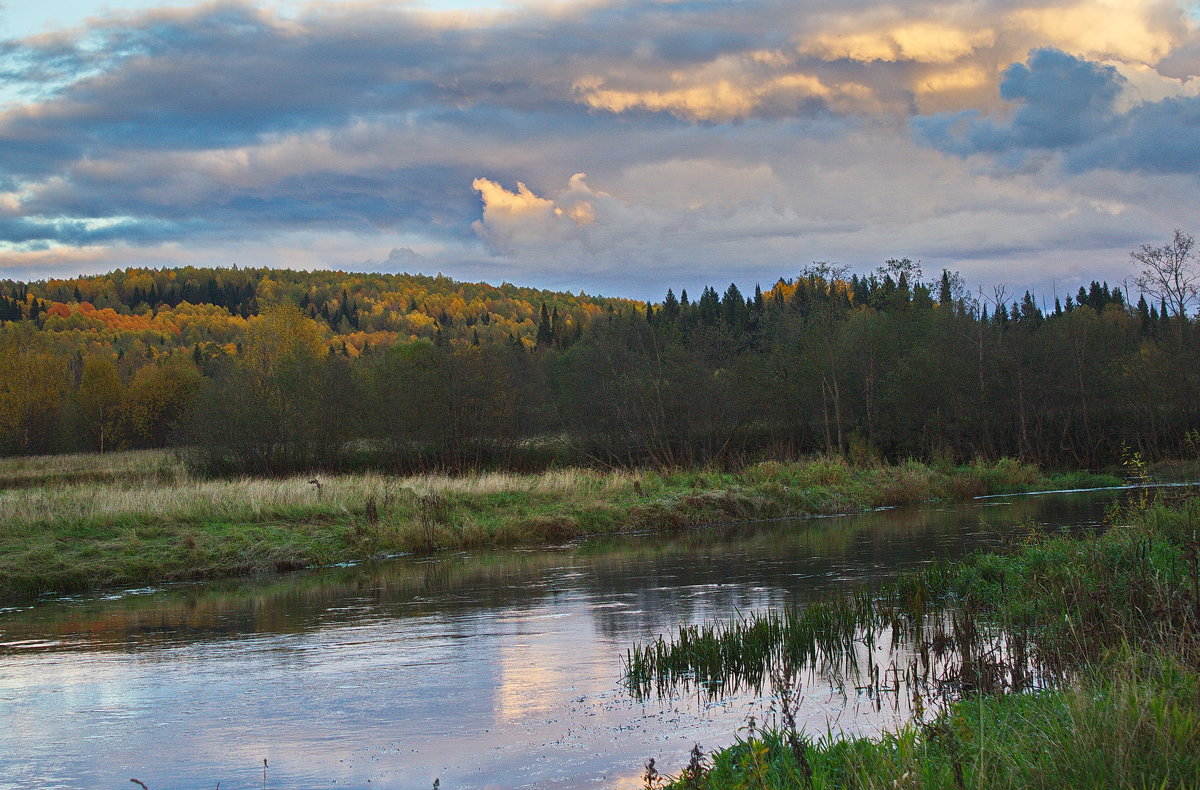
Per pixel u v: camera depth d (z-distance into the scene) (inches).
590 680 473.7
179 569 890.7
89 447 3319.4
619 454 2229.3
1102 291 4549.7
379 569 915.4
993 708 324.8
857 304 3358.8
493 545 1075.9
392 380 2214.6
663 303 4845.0
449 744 382.9
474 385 2193.7
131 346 6658.5
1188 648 319.3
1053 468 2247.8
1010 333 2406.5
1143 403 2197.3
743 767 281.4
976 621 515.2
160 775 355.9
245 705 446.0
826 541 1011.9
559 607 677.9
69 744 394.3
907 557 857.5
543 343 4237.2
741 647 491.5
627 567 868.6
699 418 2214.6
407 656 538.6
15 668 533.6
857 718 389.4
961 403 2305.6
